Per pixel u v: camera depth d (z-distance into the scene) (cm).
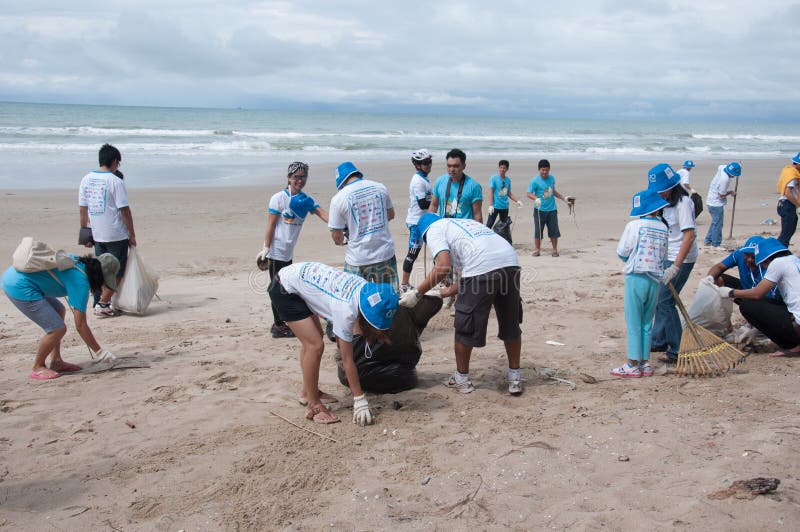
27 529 333
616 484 357
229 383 549
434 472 383
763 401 466
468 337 499
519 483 365
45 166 2422
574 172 2736
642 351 540
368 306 427
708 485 342
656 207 522
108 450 423
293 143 4003
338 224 602
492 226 1116
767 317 582
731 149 5069
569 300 824
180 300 859
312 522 334
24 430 455
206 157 3056
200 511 347
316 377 462
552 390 515
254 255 1162
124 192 757
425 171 767
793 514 308
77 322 568
